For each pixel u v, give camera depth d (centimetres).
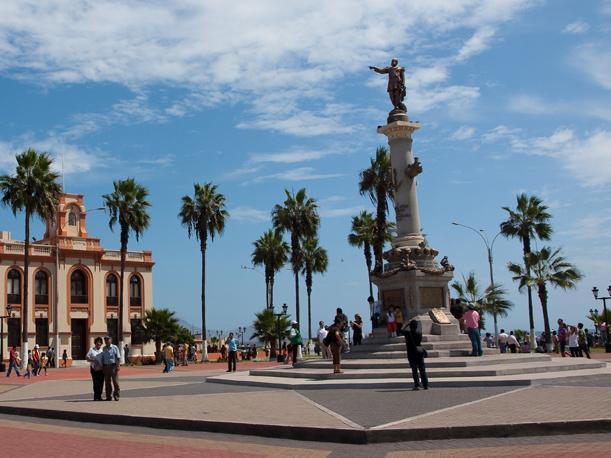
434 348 2481
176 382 2700
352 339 3103
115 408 1678
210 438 1266
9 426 1555
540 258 5281
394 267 2753
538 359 2422
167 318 6425
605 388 1695
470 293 4975
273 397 1811
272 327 5934
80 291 6662
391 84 2978
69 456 1097
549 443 1082
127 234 6206
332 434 1191
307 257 7212
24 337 4869
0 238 6788
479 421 1205
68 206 6769
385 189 4703
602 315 6206
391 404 1531
